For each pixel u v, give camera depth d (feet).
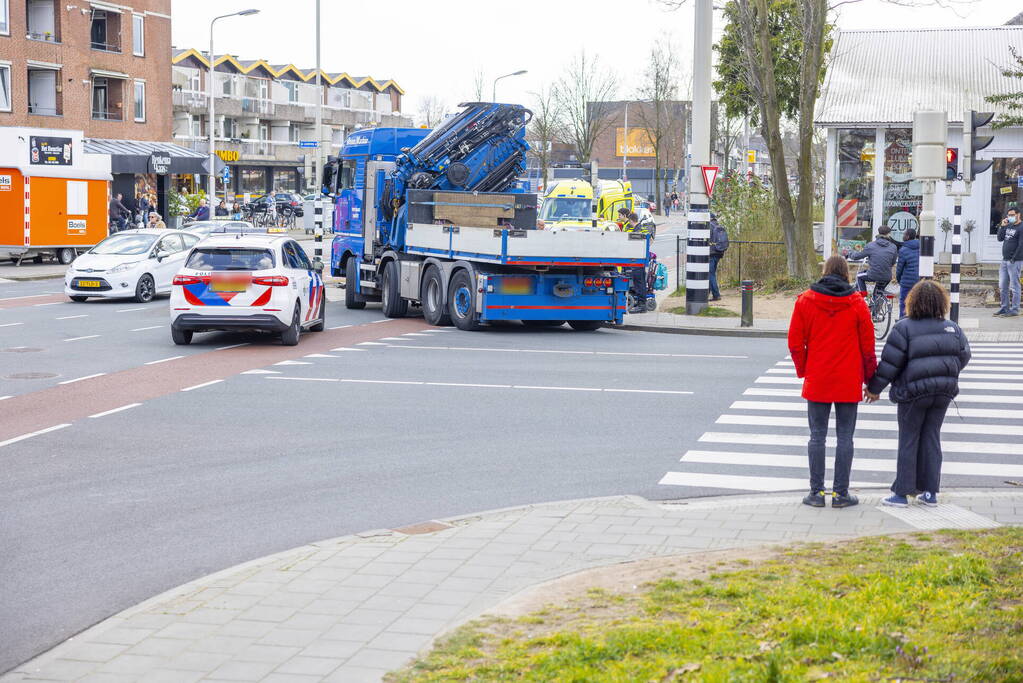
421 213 98.94
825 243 132.26
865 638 22.39
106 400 58.18
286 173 366.02
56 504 38.58
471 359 73.97
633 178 502.79
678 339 87.92
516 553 31.68
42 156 149.28
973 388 62.75
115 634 25.54
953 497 38.52
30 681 22.99
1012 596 25.75
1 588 30.09
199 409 55.72
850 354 36.68
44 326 90.07
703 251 102.22
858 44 144.66
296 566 30.68
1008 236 98.84
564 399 58.85
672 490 40.27
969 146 79.00
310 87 378.53
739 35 125.70
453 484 41.19
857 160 130.00
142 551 33.37
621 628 23.97
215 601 27.73
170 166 225.76
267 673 23.02
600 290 88.33
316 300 86.69
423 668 22.61
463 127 102.06
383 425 51.90
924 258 64.44
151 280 112.06
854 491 39.91
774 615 24.56
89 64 226.38
